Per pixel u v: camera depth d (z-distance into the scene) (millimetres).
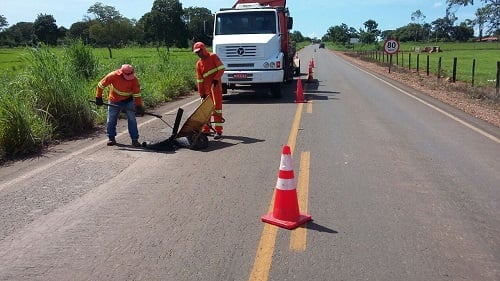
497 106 14914
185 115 12828
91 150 8664
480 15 43188
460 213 5480
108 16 82250
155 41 113875
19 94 9375
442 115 12891
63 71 10961
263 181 6730
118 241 4730
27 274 4090
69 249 4562
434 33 147750
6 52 57719
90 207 5691
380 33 164500
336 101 15977
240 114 13094
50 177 6914
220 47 15562
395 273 4059
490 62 47812
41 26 115875
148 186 6504
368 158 8039
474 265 4211
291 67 21984
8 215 5434
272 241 4695
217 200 5930
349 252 4457
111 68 18094
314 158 8023
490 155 8273
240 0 19297
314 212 5496
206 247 4578
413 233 4898
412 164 7648
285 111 13609
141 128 10875
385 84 22875
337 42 186500
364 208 5629
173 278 3992
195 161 7883
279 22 16672
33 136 8531
